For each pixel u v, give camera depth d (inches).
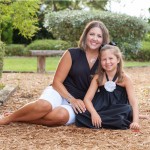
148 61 735.1
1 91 300.0
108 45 200.1
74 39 641.0
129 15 621.0
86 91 206.4
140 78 440.8
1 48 299.4
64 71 203.2
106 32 203.8
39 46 793.6
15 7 470.3
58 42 802.8
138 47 655.1
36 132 188.5
